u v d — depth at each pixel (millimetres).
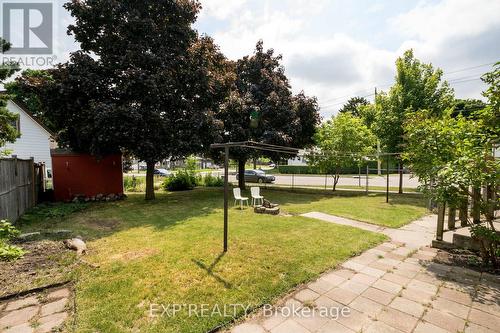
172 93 9406
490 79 3672
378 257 4238
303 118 13961
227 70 11703
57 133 10680
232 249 4387
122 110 7875
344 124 13430
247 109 12602
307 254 4191
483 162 3445
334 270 3717
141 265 3723
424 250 4598
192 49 9875
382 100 12102
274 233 5391
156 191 14289
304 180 23016
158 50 9273
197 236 5148
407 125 4918
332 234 5355
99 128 8094
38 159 17891
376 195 12391
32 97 18859
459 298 2936
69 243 4430
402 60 11523
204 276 3379
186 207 8781
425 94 10922
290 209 8570
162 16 10062
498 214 5535
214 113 11148
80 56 8500
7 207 5961
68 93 8133
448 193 3904
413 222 6777
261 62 14641
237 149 12539
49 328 2377
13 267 3600
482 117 3812
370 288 3178
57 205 9000
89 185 10477
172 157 9758
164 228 5836
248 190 14555
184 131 9320
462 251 4465
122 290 3021
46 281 3229
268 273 3482
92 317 2514
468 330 2363
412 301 2877
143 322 2451
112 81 9031
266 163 62625
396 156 11352
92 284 3164
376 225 6418
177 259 3949
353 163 13406
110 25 9102
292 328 2406
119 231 5637
